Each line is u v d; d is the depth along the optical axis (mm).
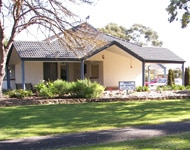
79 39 21531
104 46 26297
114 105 17328
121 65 31578
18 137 9484
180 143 8172
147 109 15555
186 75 33344
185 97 21484
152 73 48219
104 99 19578
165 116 13148
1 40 20312
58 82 20625
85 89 20016
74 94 20266
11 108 16219
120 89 22406
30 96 21203
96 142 8609
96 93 20266
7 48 20781
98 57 30281
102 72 30797
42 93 20406
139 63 32375
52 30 20609
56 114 14008
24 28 20812
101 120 12320
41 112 14672
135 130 10234
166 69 41250
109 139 8969
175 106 16766
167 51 32438
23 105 17641
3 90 26219
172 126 10836
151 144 8102
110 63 31062
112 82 31203
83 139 9031
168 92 24688
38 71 28141
